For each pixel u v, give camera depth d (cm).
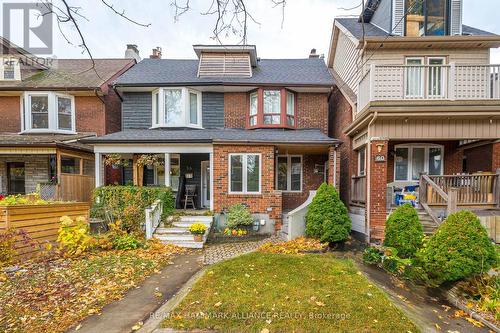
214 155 963
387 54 993
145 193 916
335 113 1277
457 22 991
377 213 794
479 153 967
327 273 505
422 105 753
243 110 1198
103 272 539
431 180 805
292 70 1323
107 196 915
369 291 429
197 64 1403
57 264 580
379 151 792
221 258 671
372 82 780
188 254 716
